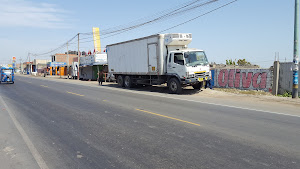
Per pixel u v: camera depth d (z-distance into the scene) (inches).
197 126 264.4
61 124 291.3
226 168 156.1
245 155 178.1
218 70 776.9
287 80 582.9
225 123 277.0
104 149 198.7
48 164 171.2
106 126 274.4
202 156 177.6
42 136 241.9
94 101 481.4
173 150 191.5
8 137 240.2
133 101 468.1
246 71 690.8
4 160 179.8
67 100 507.5
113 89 763.4
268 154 179.5
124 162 170.6
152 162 169.0
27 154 191.9
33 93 676.1
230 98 506.0
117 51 816.3
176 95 566.6
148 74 669.3
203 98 508.1
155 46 630.5
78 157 183.0
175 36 599.8
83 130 260.1
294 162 164.4
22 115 355.3
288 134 230.4
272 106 398.9
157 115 328.2
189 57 570.9
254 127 257.3
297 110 359.3
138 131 249.6
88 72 1557.6
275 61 604.4
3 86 992.9
